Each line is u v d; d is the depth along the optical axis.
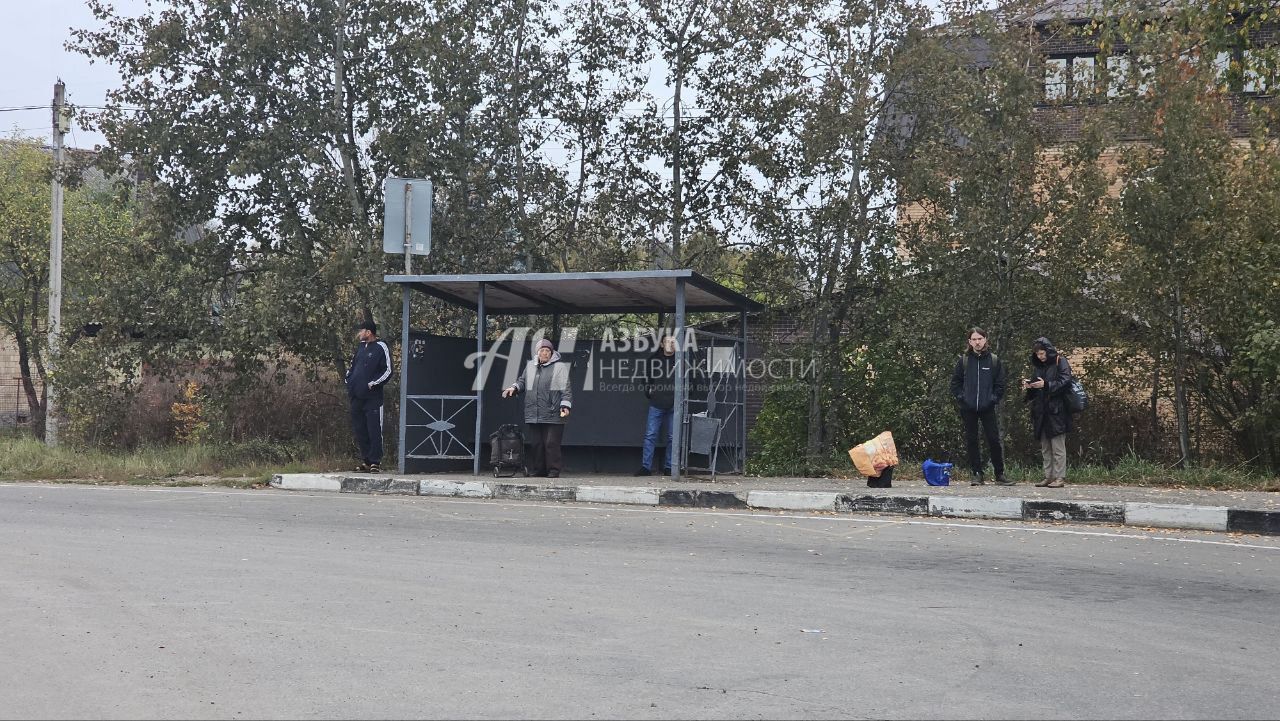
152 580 7.88
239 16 18.22
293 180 17.97
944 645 6.23
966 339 17.39
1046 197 16.92
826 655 5.99
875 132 18.44
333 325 18.72
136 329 18.94
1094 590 7.89
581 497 13.69
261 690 5.24
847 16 18.00
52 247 24.41
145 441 19.92
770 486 14.31
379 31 18.48
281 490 14.73
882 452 14.11
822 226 18.53
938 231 17.44
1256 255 16.55
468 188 19.03
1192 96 15.96
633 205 19.47
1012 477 15.63
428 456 16.30
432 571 8.35
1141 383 17.97
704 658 5.90
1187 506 11.63
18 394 27.17
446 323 19.86
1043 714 4.99
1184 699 5.25
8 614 6.80
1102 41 16.58
